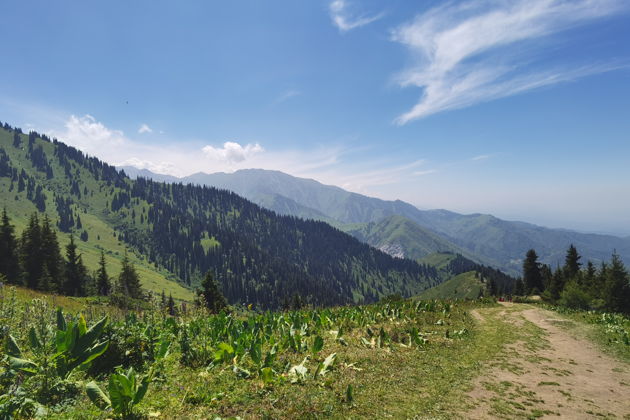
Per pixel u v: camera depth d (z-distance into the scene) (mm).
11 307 11992
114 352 9930
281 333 15141
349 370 11375
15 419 5953
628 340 19766
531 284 77688
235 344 11914
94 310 21812
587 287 52562
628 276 44625
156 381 8969
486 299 49312
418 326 21938
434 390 10516
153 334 12727
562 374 13898
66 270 71750
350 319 21391
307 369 10562
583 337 21984
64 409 6691
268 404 7867
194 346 12172
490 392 10961
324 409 7957
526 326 25812
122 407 6461
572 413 9758
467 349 17094
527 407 9945
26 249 63750
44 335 9422
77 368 8102
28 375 7852
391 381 10836
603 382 13250
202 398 7844
